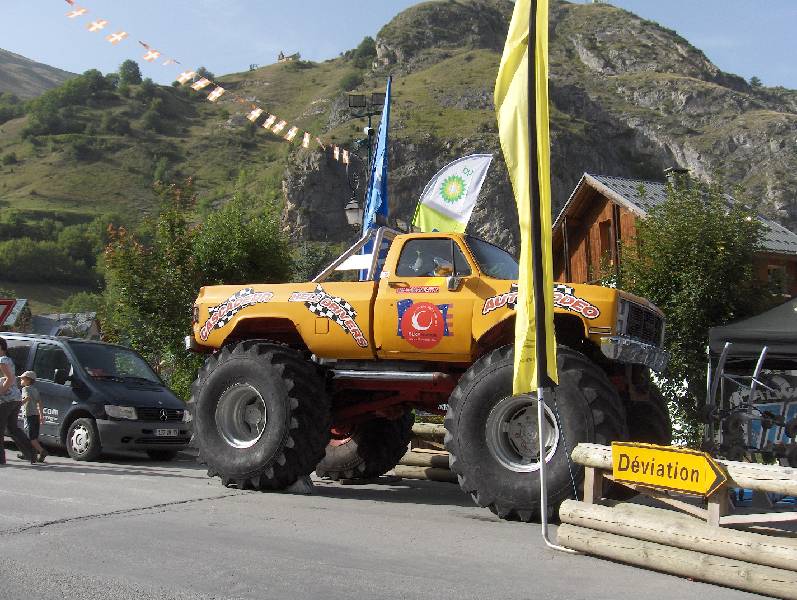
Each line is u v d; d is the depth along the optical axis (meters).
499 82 6.66
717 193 15.49
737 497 7.95
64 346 13.05
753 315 14.47
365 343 8.54
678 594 5.01
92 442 12.21
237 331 9.42
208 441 9.00
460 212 12.29
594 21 174.00
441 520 7.40
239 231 18.53
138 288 17.61
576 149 107.69
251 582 5.02
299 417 8.57
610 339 7.46
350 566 5.46
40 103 180.12
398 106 114.38
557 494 7.06
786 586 4.90
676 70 156.50
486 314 7.99
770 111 134.00
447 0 172.88
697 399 14.12
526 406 7.45
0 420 10.99
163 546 5.92
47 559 5.52
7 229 120.06
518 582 5.16
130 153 162.50
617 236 25.39
